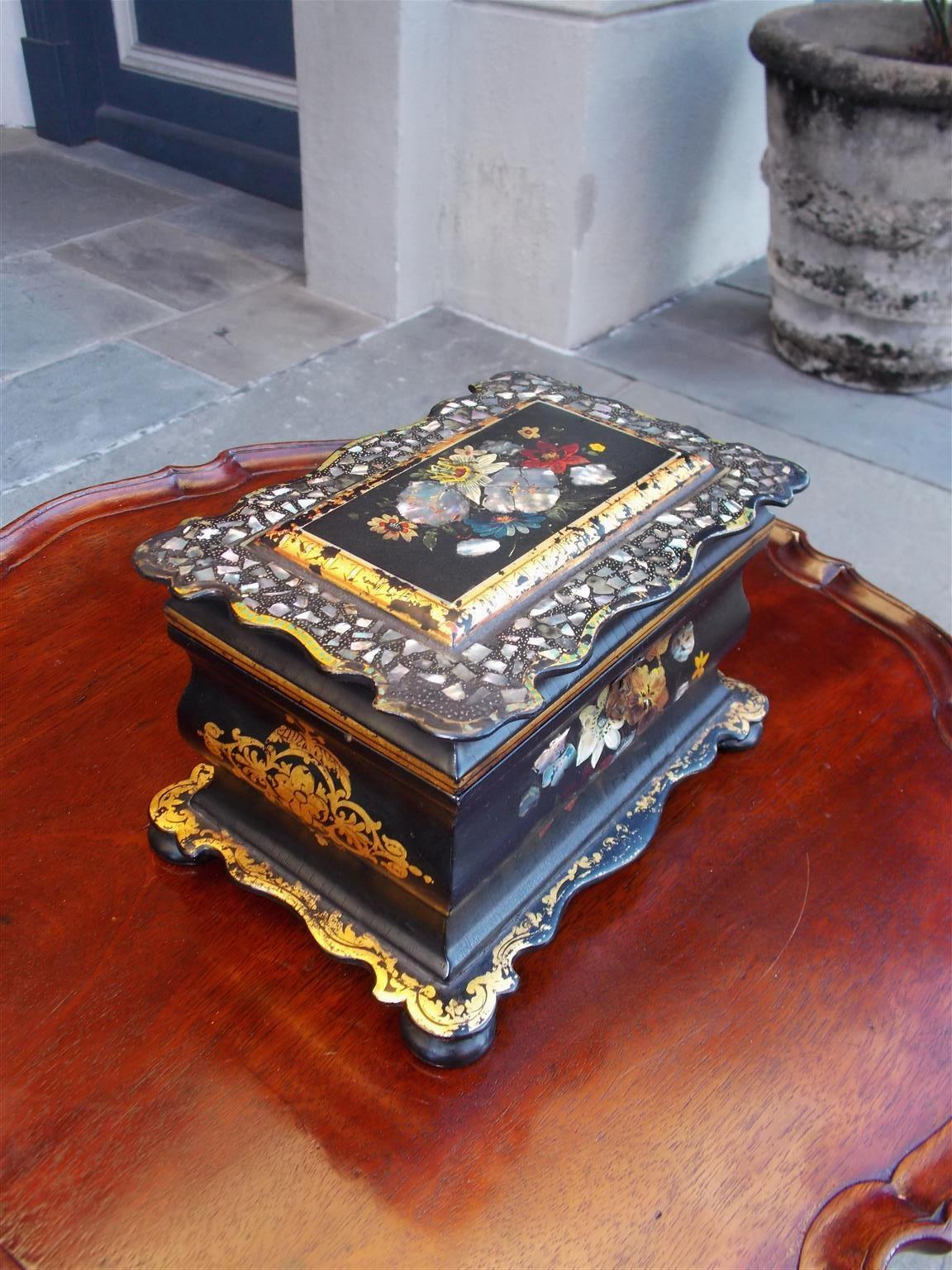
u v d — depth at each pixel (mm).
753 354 3094
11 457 2494
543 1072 884
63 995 915
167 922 982
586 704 941
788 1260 774
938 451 2676
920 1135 855
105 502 1487
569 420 1176
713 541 1043
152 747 1151
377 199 2953
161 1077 862
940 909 1038
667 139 2949
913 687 1313
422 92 2783
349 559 917
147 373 2836
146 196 3861
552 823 1001
